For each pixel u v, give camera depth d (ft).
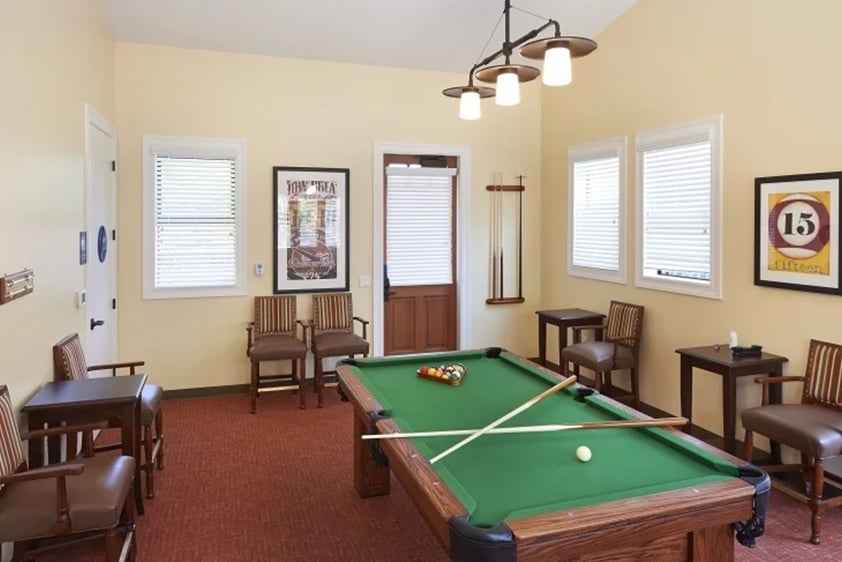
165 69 17.38
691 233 14.99
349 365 11.56
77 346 11.81
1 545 8.41
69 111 12.10
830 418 10.59
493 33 17.61
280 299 18.44
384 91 19.60
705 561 6.10
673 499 5.74
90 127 13.91
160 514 10.76
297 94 18.69
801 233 12.07
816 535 9.77
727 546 6.17
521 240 21.59
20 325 9.30
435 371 10.82
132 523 9.28
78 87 12.80
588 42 9.55
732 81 13.56
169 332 17.81
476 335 21.21
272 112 18.45
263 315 18.28
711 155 14.14
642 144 16.35
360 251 19.67
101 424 9.35
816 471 9.91
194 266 18.02
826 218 11.57
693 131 14.58
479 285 21.16
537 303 21.95
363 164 19.51
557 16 16.83
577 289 19.72
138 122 17.19
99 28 14.92
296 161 18.78
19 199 9.25
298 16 16.24
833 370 11.34
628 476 6.58
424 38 17.76
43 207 10.43
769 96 12.69
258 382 17.51
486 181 20.99
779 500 11.32
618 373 17.83
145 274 17.44
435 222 20.92
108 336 16.03
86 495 7.72
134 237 17.29
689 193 15.01
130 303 17.38
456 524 5.29
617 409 8.70
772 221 12.66
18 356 9.21
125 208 17.17
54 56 11.08
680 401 14.73
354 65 19.25
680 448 7.25
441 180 20.85
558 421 8.52
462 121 20.57
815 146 11.78
